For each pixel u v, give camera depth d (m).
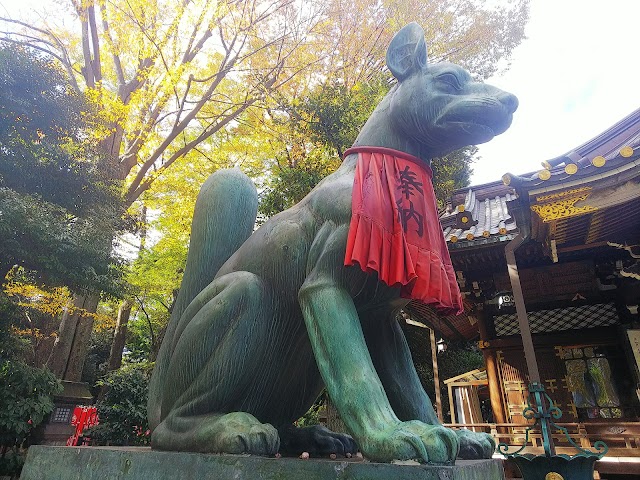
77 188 7.79
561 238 6.19
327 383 1.49
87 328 11.17
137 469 1.55
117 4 11.71
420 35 2.06
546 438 3.67
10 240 6.23
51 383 6.49
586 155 6.13
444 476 1.09
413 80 2.01
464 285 7.68
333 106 7.61
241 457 1.37
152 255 13.77
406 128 1.99
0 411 5.86
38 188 7.49
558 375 7.54
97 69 12.55
